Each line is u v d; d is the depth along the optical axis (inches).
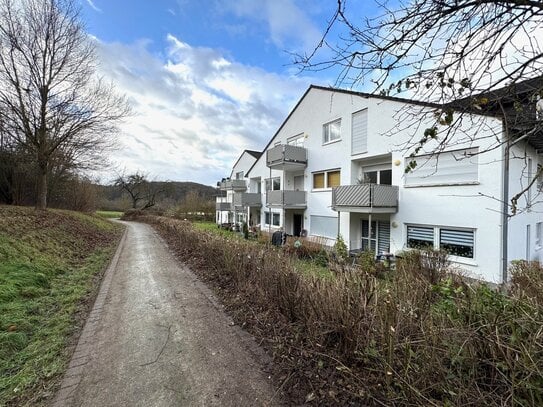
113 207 1900.8
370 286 116.3
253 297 185.8
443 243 358.9
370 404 89.7
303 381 104.6
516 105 86.1
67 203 962.1
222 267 257.9
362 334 101.3
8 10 498.9
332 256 253.4
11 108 521.0
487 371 76.0
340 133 535.2
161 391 102.7
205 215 1619.1
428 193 372.8
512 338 68.3
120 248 474.6
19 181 653.9
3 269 215.6
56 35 549.0
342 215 526.9
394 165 420.5
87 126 596.4
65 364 120.1
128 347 134.8
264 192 848.9
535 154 361.4
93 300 203.3
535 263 212.8
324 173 585.3
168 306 189.9
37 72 542.0
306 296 131.6
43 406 95.2
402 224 408.5
